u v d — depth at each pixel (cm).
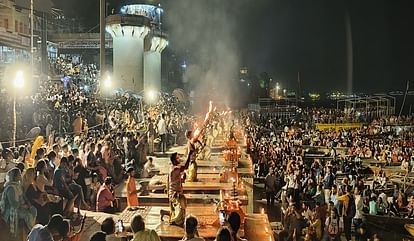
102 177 1555
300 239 1777
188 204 1406
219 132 3225
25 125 2073
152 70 5356
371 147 4606
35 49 4378
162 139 2705
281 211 2225
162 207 1359
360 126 7338
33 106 2255
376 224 2102
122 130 2470
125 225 1062
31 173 999
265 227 1127
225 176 1627
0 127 1919
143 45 4834
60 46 5641
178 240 1017
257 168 2978
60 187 1132
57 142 1658
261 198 2688
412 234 2020
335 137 5531
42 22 4503
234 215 812
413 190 2877
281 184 2586
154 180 1698
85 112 2612
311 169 2878
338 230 1823
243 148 3003
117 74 4553
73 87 3603
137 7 5372
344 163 3703
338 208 2002
